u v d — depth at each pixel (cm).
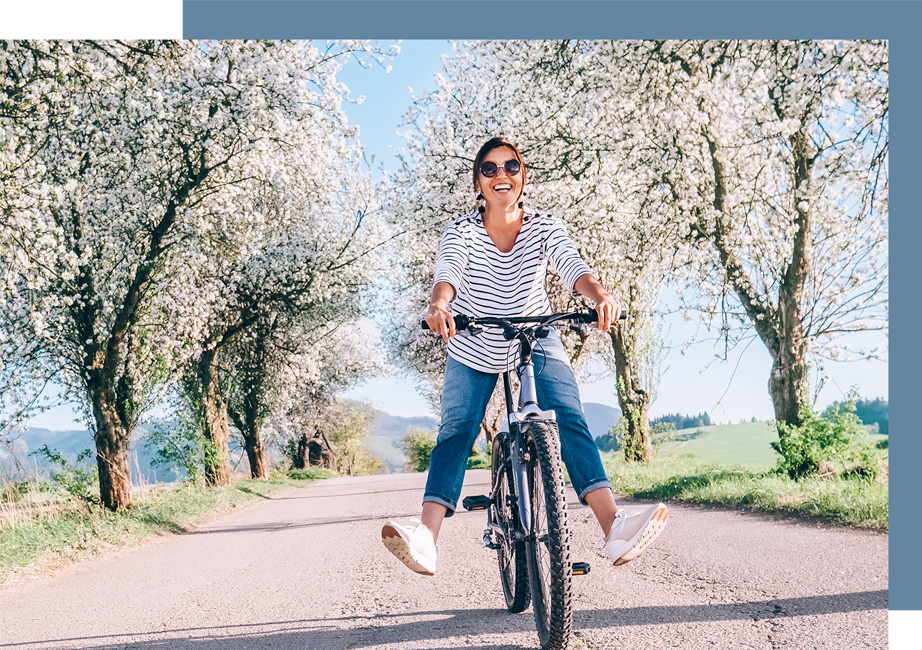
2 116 962
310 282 1939
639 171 1245
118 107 1123
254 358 2191
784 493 689
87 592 491
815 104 922
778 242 1078
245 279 1869
